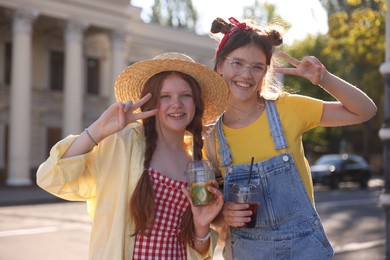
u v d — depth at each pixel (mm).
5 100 23375
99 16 23172
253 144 2779
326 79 2715
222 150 2814
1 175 23078
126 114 2547
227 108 2908
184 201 2682
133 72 2783
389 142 4520
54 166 2482
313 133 38250
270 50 2799
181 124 2742
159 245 2635
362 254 7879
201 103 2840
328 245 2736
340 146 40062
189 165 2592
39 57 24625
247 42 2740
